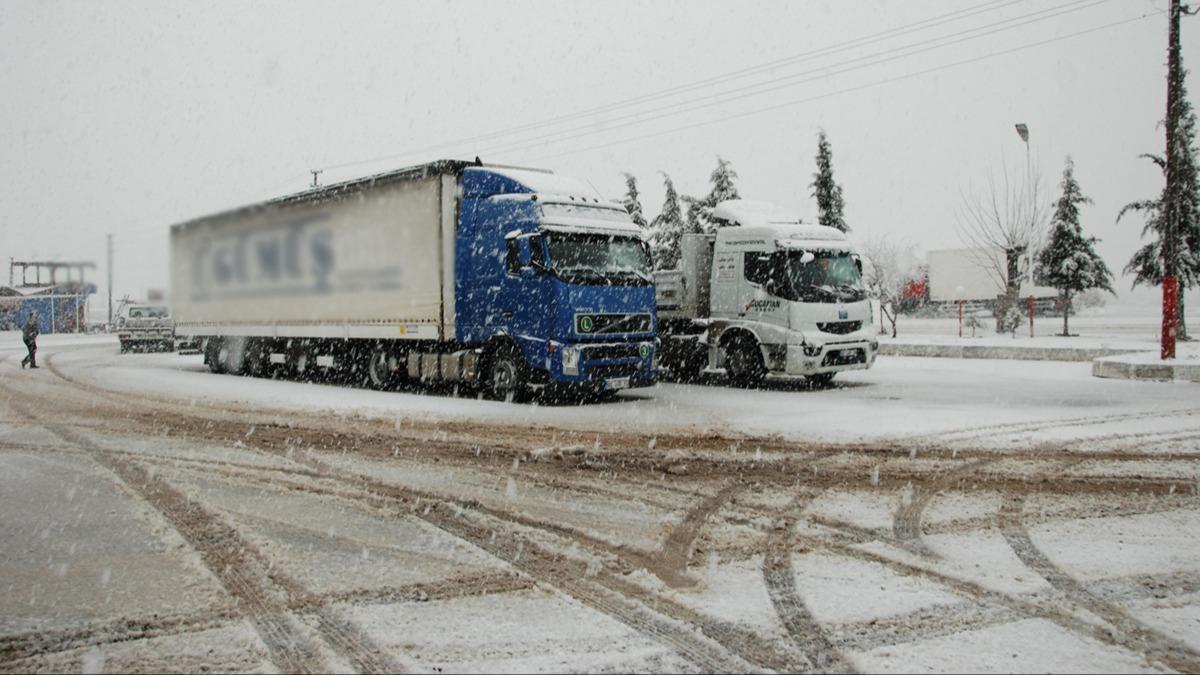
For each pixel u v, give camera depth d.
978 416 12.11
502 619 4.69
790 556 5.82
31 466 9.28
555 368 14.02
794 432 10.90
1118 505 7.09
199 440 10.92
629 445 10.18
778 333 16.30
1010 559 5.68
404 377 17.38
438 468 8.99
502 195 14.93
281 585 5.30
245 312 21.23
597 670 4.02
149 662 4.17
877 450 9.59
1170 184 18.56
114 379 20.52
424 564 5.71
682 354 18.23
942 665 4.05
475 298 15.25
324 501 7.55
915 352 26.42
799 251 16.39
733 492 7.73
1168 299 18.30
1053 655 4.15
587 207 14.88
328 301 18.47
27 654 4.28
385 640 4.40
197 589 5.24
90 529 6.65
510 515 7.01
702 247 18.27
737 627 4.55
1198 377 17.02
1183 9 18.89
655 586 5.23
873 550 5.92
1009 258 35.47
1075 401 13.78
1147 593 5.01
